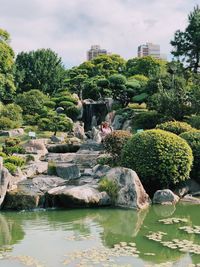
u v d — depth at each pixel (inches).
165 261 319.0
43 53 2094.0
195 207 525.3
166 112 1058.7
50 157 848.3
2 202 512.7
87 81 1892.2
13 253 338.3
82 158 828.6
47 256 329.1
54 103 1524.4
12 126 1183.6
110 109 1529.3
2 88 1485.0
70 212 497.0
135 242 371.2
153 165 560.1
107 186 538.9
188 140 627.8
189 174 613.3
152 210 507.8
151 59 2145.7
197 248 350.9
